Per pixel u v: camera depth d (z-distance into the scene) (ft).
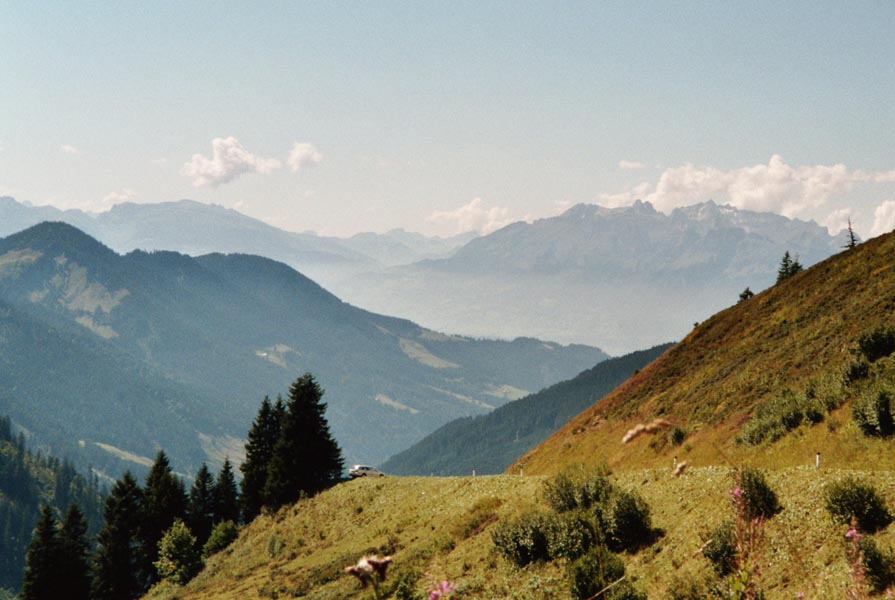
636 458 201.46
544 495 130.72
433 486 200.23
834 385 148.56
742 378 201.05
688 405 211.61
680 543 91.04
